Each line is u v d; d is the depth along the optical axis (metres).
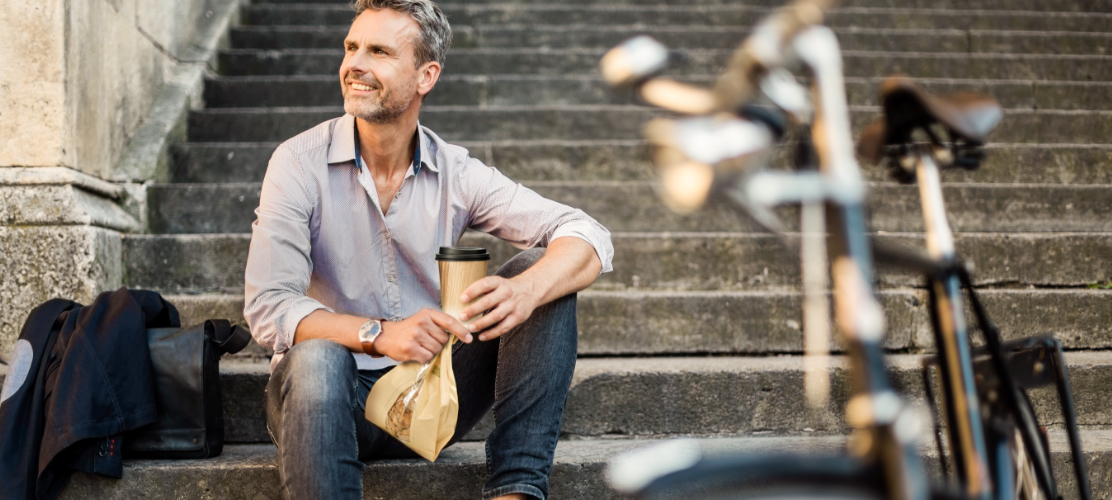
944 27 4.70
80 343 1.83
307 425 1.51
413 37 1.78
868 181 3.25
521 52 4.23
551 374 1.70
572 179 3.42
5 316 2.46
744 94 0.69
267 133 3.57
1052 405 2.32
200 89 3.78
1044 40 4.45
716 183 0.63
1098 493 2.00
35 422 1.79
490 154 3.41
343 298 1.90
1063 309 2.65
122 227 2.78
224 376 2.22
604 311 2.63
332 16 4.68
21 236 2.47
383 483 1.90
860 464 0.72
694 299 2.64
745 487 0.81
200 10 4.15
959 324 0.95
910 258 0.94
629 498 1.94
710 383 2.29
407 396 1.62
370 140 1.84
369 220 1.88
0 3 2.52
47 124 2.52
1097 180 3.41
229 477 1.90
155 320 2.07
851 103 3.93
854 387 0.70
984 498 0.75
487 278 1.60
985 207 3.13
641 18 4.73
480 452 2.07
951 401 0.99
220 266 2.78
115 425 1.80
